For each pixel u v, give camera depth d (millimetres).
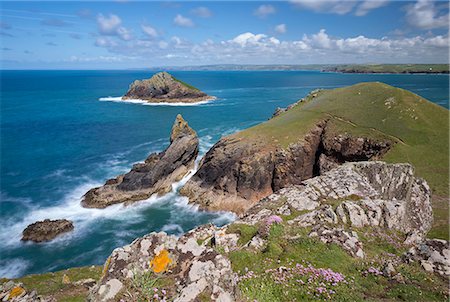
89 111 134625
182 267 9297
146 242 9992
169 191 56562
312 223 21156
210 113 128125
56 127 102188
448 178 47219
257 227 21031
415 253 16844
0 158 70312
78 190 54938
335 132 61844
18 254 37969
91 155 73500
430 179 47625
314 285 13109
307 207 24906
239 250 17062
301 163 59688
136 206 51156
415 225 28875
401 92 72688
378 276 14375
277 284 13133
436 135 58531
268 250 16828
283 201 26609
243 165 54281
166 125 106812
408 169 32531
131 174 54500
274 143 58969
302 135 62188
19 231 42406
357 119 66562
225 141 60656
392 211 22875
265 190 55469
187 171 62938
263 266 15242
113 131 97750
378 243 19703
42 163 67562
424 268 15531
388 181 31781
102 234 42812
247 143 58719
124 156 73062
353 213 22312
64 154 73812
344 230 19859
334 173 31969
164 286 8578
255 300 9805
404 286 13328
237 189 53781
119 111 135250
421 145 56688
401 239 20844
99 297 8039
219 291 8391
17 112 130125
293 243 17578
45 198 51750
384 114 66188
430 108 67125
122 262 9266
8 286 15609
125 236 42562
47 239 40531
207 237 22875
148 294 7973
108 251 39062
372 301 12047
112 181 54719
